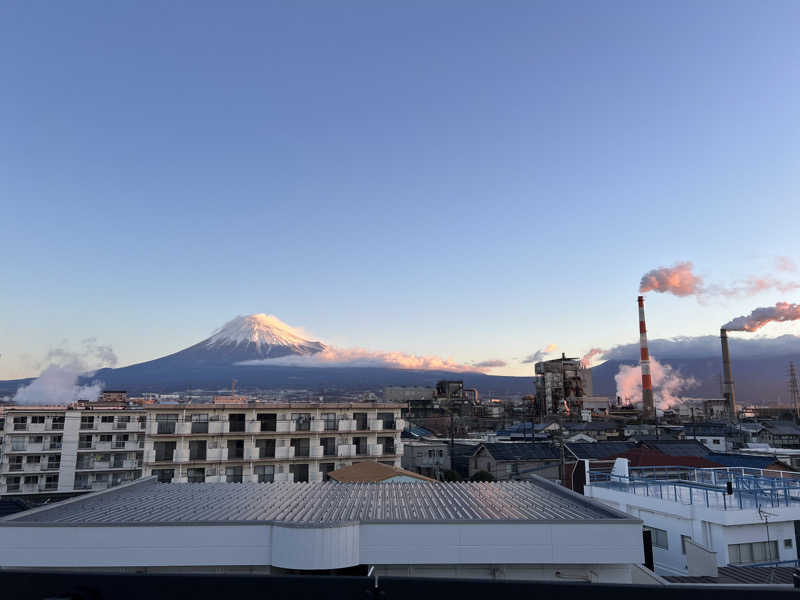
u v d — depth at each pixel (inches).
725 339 7062.0
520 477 2546.8
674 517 1011.9
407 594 125.8
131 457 2952.8
